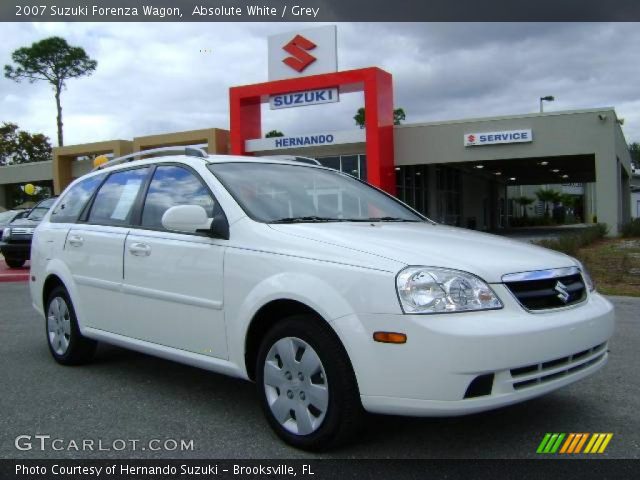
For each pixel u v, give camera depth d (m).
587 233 19.23
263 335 3.85
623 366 5.22
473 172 35.12
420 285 3.10
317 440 3.37
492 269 3.28
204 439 3.68
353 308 3.21
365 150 24.27
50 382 4.93
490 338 3.03
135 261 4.54
